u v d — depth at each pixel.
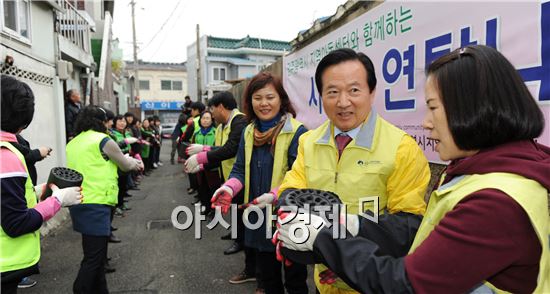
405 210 1.39
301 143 1.77
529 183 0.78
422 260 0.82
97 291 2.88
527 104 0.84
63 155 7.08
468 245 0.77
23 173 1.68
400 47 2.69
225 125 4.15
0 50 4.83
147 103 36.50
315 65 4.36
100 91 13.93
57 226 5.46
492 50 0.88
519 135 0.83
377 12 2.99
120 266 3.93
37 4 6.30
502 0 1.84
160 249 4.44
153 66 39.22
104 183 2.74
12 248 1.68
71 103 6.95
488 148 0.87
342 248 0.93
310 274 3.51
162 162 14.33
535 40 1.67
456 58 0.89
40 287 3.46
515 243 0.75
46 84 6.48
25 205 1.69
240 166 2.57
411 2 2.55
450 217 0.82
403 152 1.46
